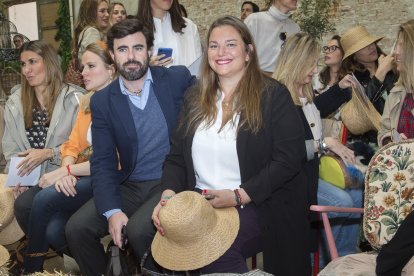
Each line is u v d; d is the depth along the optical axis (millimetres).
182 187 2504
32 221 2881
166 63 3254
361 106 3158
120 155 2699
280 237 2354
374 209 2270
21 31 9789
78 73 4559
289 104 2379
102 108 2645
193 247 2154
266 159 2354
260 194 2260
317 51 2988
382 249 1963
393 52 3008
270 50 4117
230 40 2385
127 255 2631
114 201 2576
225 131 2375
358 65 3992
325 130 3500
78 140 3135
